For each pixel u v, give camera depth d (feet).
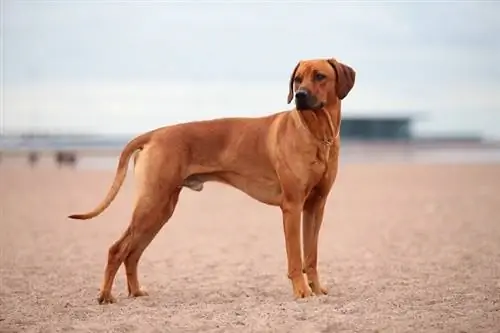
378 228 56.24
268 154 30.50
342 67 30.04
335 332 24.45
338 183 105.70
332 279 35.42
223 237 53.36
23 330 26.25
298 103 28.71
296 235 29.99
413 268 37.99
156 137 30.91
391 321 25.54
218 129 31.17
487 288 31.81
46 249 48.03
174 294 32.58
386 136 348.59
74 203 81.00
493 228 54.13
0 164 196.85
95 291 33.65
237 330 24.98
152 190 30.37
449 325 25.04
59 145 312.50
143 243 31.12
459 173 126.00
